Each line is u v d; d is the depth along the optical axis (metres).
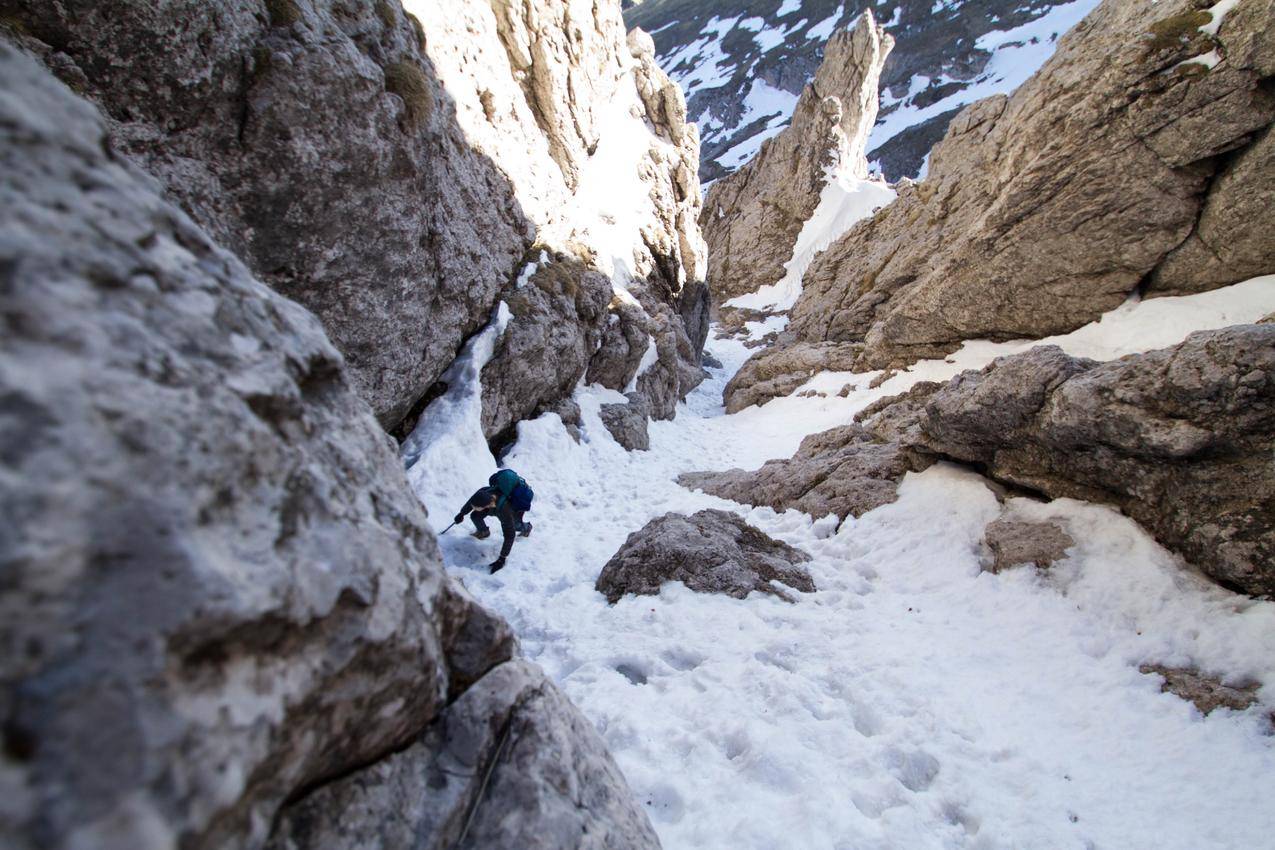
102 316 1.23
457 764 1.96
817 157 43.03
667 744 4.46
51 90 1.39
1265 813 3.79
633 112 26.28
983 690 5.16
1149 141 13.23
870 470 9.58
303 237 6.91
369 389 8.25
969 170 23.28
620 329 16.17
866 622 6.29
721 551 7.29
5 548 0.95
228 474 1.36
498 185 12.34
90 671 1.01
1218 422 5.86
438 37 10.83
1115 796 4.04
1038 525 7.15
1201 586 5.80
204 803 1.11
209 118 5.89
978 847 3.71
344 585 1.55
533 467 10.75
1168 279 14.15
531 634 6.22
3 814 0.87
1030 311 16.23
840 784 4.10
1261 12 11.65
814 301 33.03
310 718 1.44
